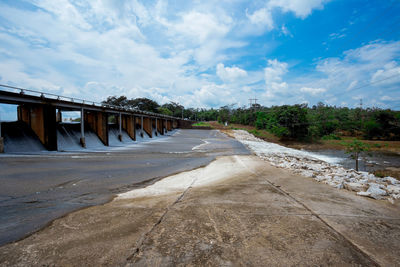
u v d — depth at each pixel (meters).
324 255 3.59
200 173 12.95
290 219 5.11
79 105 27.47
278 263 3.37
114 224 4.98
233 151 27.95
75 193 8.63
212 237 4.23
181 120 91.19
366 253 3.67
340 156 36.66
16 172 12.34
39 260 3.53
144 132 52.84
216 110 163.50
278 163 16.52
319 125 69.94
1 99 19.62
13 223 5.25
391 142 52.12
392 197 6.77
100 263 3.39
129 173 13.23
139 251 3.74
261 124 79.75
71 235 4.47
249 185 8.95
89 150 26.33
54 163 15.86
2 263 3.46
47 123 23.25
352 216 5.29
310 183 9.20
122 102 87.25
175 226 4.77
